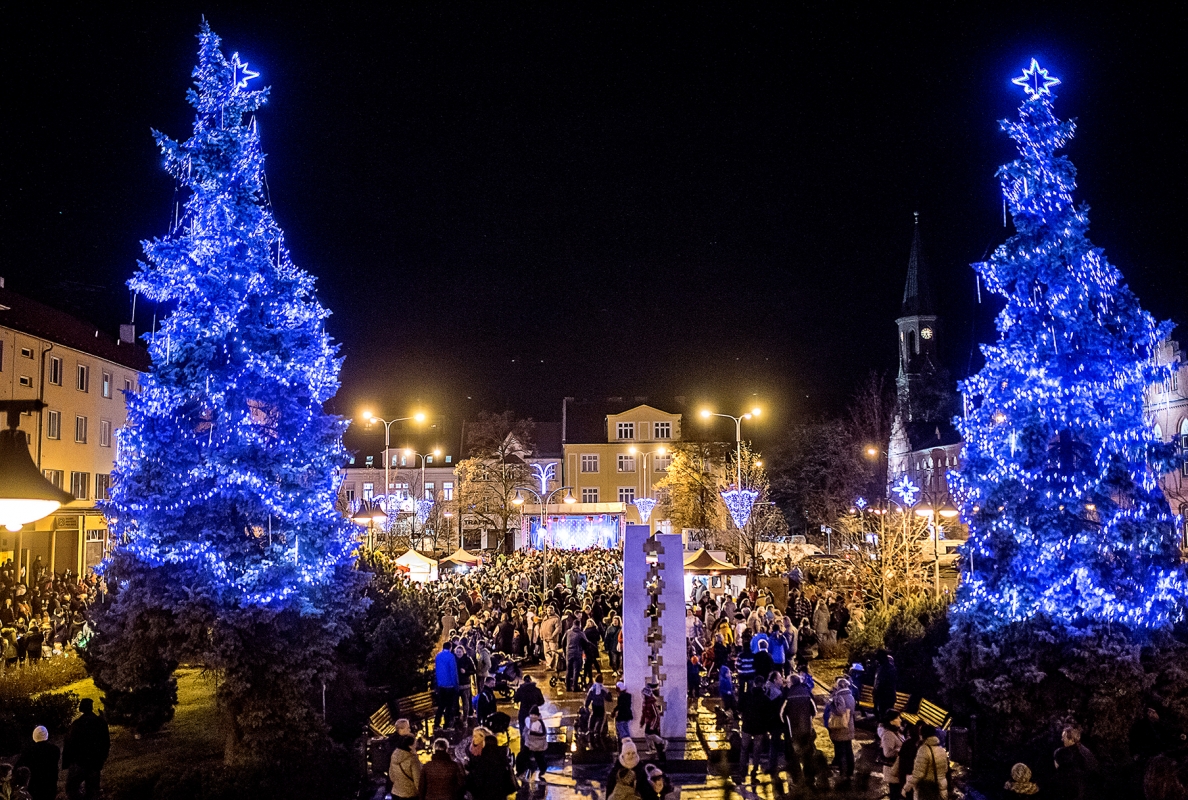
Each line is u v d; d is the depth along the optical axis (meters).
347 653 20.00
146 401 16.08
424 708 18.44
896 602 25.61
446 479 88.50
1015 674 15.70
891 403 76.94
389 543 42.72
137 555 15.66
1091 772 11.81
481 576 40.56
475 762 11.80
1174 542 16.09
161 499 15.72
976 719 16.25
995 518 16.69
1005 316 17.20
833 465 68.81
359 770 15.76
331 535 17.27
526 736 15.40
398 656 20.06
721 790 15.09
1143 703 15.48
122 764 16.56
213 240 16.55
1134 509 16.00
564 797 14.94
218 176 16.72
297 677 15.77
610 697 22.05
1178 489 35.22
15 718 17.86
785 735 15.06
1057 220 16.69
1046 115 17.03
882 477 70.69
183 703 21.58
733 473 54.75
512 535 80.12
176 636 15.82
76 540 44.81
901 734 13.94
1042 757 14.77
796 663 21.81
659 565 17.75
